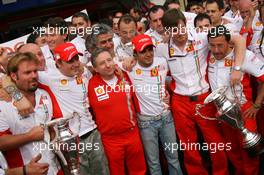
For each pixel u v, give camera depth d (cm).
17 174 245
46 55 377
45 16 720
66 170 289
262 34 391
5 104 259
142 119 355
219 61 340
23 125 265
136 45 334
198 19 404
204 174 378
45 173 253
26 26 714
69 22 467
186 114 357
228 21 469
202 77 351
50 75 316
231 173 402
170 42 348
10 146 257
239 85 335
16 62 256
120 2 771
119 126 336
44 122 276
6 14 705
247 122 349
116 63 356
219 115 324
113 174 349
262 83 339
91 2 743
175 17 333
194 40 344
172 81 365
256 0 404
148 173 386
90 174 341
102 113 334
